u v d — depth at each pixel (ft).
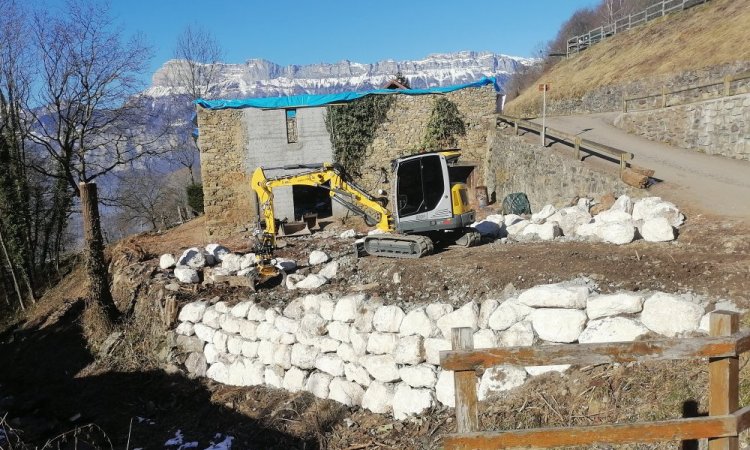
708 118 61.11
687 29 112.37
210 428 31.99
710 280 25.08
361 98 75.87
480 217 65.77
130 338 44.42
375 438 26.61
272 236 44.34
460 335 13.21
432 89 78.18
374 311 30.71
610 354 12.71
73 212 96.02
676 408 19.10
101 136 94.32
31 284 87.92
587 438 12.72
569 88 132.98
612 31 158.61
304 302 34.55
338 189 44.29
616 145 68.03
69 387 41.27
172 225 117.19
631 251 30.96
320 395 31.86
